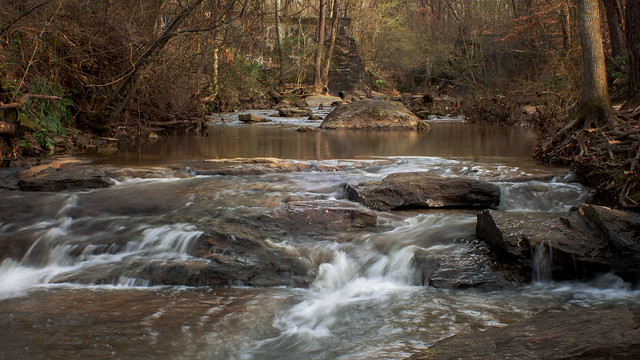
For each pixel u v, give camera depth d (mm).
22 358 2969
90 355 3016
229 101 24719
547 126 10875
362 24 48938
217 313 3670
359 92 41344
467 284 4156
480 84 29047
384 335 3281
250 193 6195
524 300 3912
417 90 44938
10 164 7711
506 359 2346
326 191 6332
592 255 4281
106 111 11828
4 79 8586
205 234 4762
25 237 4898
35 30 9328
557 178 6730
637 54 9016
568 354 2314
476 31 31688
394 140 12258
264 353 3074
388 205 5812
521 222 4637
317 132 14695
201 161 8172
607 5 17312
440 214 5660
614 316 2758
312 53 39719
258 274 4324
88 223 5281
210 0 10875
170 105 15656
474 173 7055
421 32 43562
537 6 25422
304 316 3623
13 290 4102
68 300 3900
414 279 4312
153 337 3270
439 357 2490
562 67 16172
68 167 7129
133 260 4492
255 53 27047
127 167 7438
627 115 8031
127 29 11430
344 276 4332
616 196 5887
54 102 10336
